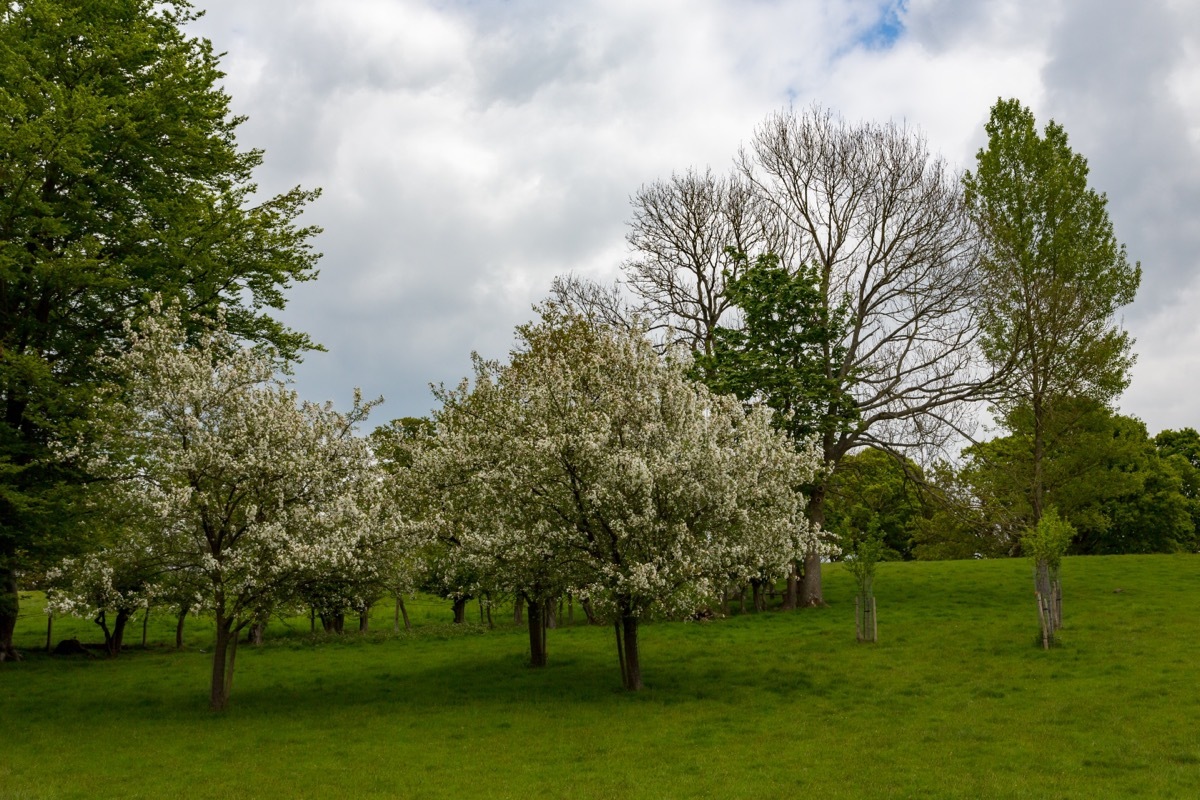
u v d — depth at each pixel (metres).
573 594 23.61
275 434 21.33
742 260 40.81
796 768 16.72
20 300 29.72
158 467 20.75
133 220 30.47
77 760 18.02
